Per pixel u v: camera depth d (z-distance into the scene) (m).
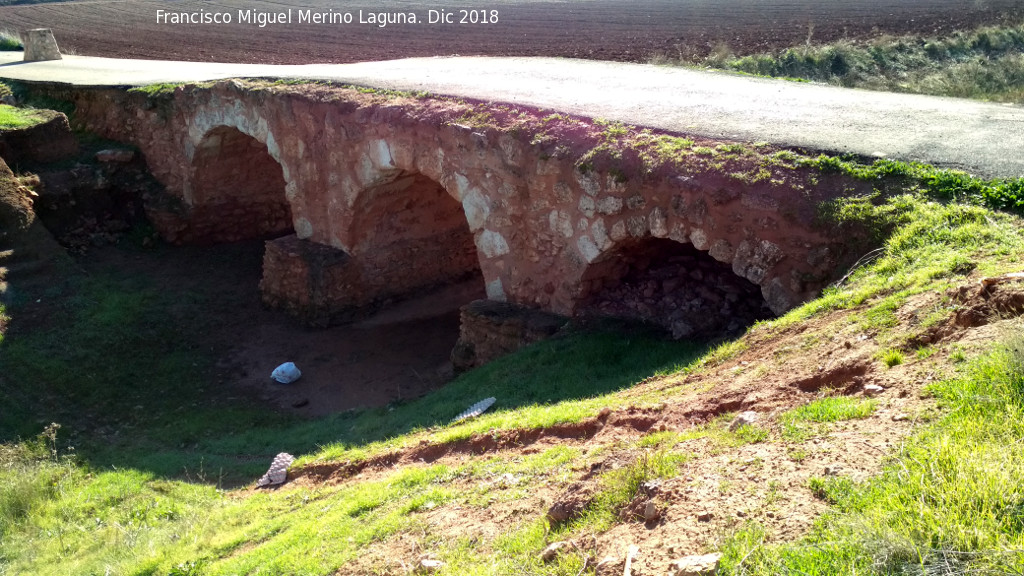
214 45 30.33
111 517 8.70
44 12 46.09
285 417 11.69
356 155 13.21
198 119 16.31
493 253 11.41
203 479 9.35
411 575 4.77
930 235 6.82
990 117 9.63
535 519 4.89
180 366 13.16
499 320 10.78
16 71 21.91
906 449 3.78
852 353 5.45
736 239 8.40
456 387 9.94
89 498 9.16
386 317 14.56
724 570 3.35
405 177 13.45
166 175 17.61
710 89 12.41
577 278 10.29
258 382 12.83
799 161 8.35
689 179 8.70
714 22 29.50
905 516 3.28
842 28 25.92
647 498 4.22
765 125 9.66
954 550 3.05
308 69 18.03
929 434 3.87
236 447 10.39
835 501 3.63
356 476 7.77
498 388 9.06
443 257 15.32
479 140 10.98
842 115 10.06
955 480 3.40
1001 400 3.91
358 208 13.78
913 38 23.16
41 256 14.58
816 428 4.45
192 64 22.84
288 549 6.12
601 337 9.49
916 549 3.07
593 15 34.19
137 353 13.26
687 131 9.62
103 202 17.02
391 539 5.50
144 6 48.41
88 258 16.12
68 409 11.56
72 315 13.63
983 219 6.74
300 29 34.91
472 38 28.88
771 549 3.39
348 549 5.59
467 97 12.05
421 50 26.00
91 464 10.22
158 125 17.27
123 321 13.84
